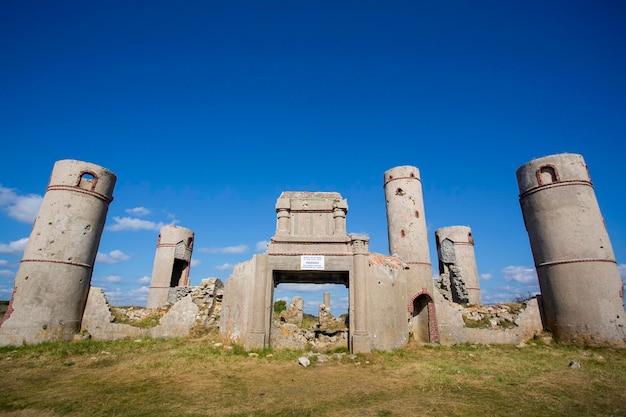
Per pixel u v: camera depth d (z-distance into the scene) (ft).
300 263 61.67
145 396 33.83
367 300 60.70
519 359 55.67
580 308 68.08
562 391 36.50
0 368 46.75
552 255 73.00
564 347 67.62
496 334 74.43
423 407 31.09
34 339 64.23
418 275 79.92
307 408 30.91
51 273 68.03
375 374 44.24
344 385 38.88
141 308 83.87
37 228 70.44
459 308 79.05
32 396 33.83
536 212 76.89
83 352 57.41
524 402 32.60
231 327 65.05
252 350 55.72
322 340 67.72
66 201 72.23
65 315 68.80
